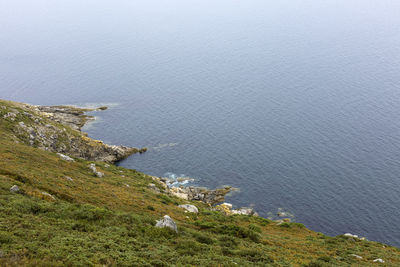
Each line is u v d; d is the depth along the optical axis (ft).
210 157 380.58
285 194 306.55
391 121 442.50
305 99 543.39
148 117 504.43
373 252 139.33
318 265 103.19
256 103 539.70
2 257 59.52
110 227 92.12
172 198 203.21
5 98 606.14
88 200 123.24
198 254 87.20
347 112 481.46
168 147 408.26
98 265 65.46
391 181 317.22
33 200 98.27
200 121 483.92
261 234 147.43
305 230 182.70
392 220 265.95
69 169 170.60
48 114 432.66
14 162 139.33
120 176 215.92
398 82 589.32
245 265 86.63
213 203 294.25
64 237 75.56
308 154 375.25
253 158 374.02
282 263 97.91
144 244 85.30
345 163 352.49
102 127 465.06
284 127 447.83
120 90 636.07
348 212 277.64
